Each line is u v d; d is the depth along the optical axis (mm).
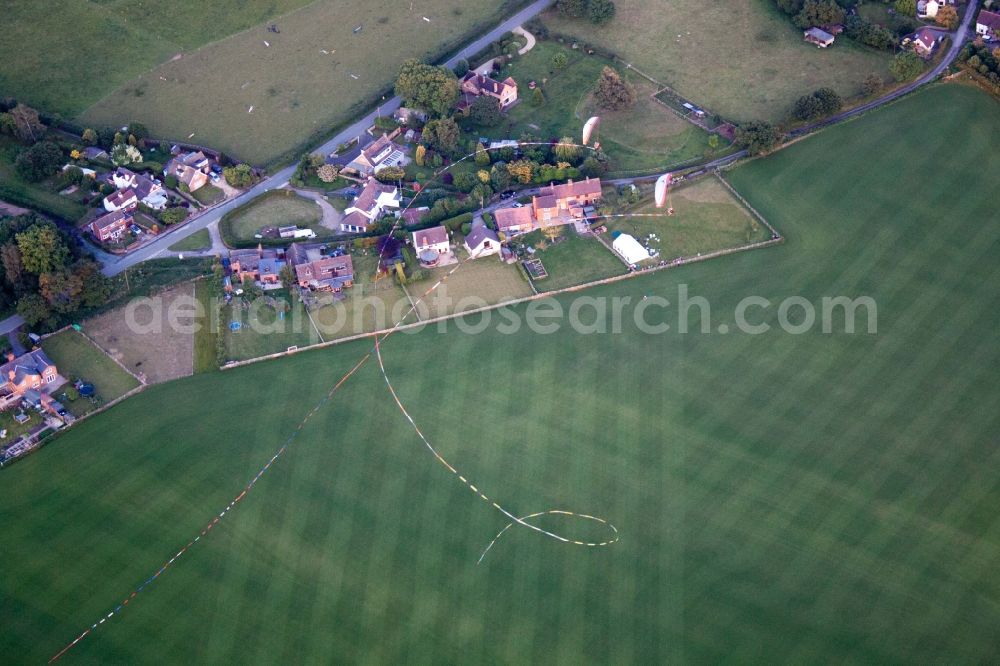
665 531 152375
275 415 170625
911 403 169625
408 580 147000
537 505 156000
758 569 147750
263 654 139625
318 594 146000
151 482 161750
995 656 138125
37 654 141500
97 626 144125
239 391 175125
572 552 150000
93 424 171000
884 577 146750
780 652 138500
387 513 155500
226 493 159500
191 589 147625
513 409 169750
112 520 157000
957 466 160375
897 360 176500
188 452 165750
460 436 165875
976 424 166250
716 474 159750
